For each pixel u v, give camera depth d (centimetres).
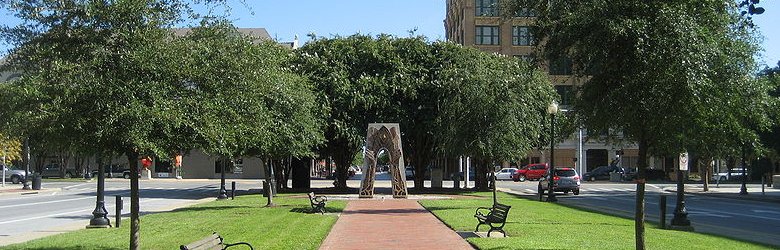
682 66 876
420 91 3956
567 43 994
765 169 6762
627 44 920
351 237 1531
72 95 890
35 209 2675
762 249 1303
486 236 1506
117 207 1794
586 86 995
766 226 2053
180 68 945
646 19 909
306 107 2631
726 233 1714
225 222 1842
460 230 1667
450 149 2372
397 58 3994
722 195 4134
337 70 3928
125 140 911
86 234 1566
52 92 893
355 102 3806
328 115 3722
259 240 1416
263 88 1088
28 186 4553
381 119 3938
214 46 996
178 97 955
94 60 910
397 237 1531
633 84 914
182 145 968
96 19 941
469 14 7544
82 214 2406
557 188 4000
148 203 3084
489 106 2184
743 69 1026
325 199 2355
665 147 1048
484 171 4281
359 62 4028
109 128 899
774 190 4975
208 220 1912
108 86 903
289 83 2430
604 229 1647
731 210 2844
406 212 2298
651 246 1294
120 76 927
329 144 4222
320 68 3878
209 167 7050
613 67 939
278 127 2306
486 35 7531
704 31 921
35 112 889
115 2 932
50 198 3488
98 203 1819
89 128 922
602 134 1050
